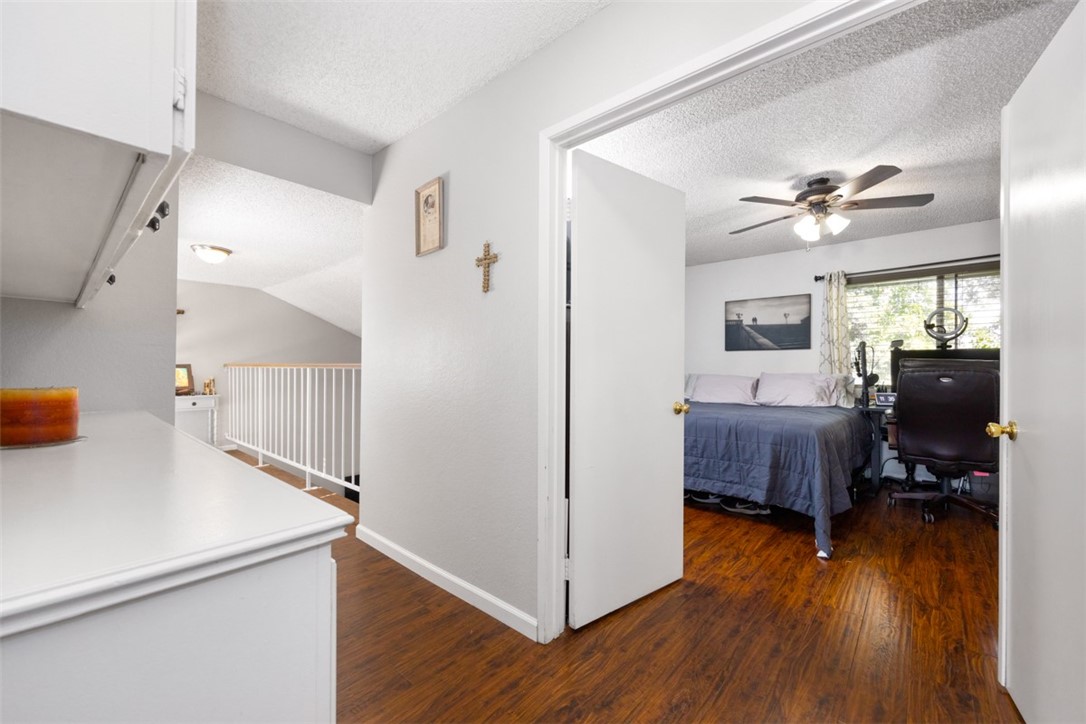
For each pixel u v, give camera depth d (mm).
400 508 2461
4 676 396
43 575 421
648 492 2084
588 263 1814
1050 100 1129
